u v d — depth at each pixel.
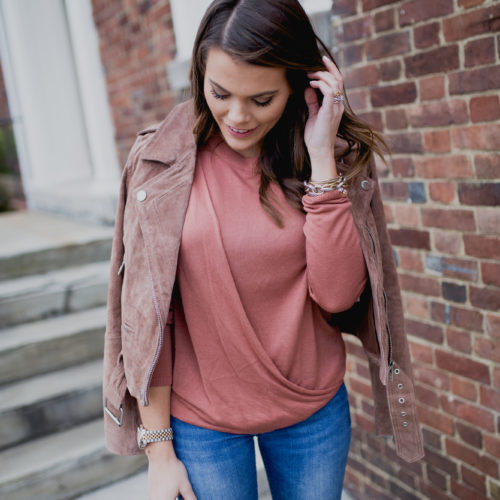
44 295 3.13
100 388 2.77
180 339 1.33
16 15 4.79
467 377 1.95
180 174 1.25
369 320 1.42
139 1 3.73
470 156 1.78
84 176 5.15
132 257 1.25
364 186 1.35
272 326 1.27
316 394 1.32
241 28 1.06
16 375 2.82
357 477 2.59
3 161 5.71
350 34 2.12
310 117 1.27
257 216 1.23
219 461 1.31
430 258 2.00
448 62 1.78
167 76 3.60
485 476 1.96
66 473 2.43
